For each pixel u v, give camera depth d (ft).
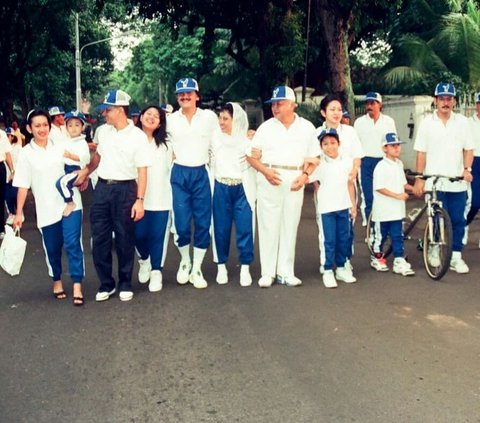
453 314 18.86
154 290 21.81
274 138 21.53
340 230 22.26
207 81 93.04
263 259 22.34
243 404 13.23
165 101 136.56
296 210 21.94
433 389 13.80
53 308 20.07
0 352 16.33
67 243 20.30
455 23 63.05
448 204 24.17
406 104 53.62
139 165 20.11
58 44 96.27
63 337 17.38
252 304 20.08
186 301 20.54
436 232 22.99
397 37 71.46
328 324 18.04
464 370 14.80
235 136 21.77
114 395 13.74
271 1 55.98
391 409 12.91
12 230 20.72
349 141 23.63
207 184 21.99
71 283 23.24
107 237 20.49
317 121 58.65
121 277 20.83
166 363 15.44
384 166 23.72
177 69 114.42
